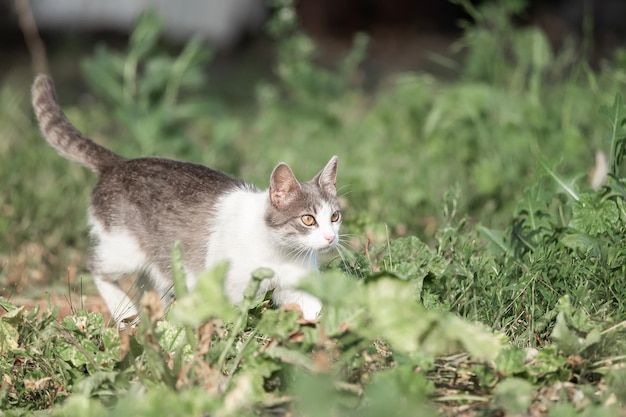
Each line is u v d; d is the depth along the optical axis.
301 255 9.94
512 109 15.88
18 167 15.84
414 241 10.08
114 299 10.82
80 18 34.94
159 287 10.61
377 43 35.28
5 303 8.98
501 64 17.08
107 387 7.45
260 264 9.78
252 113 24.45
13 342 8.34
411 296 7.09
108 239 10.67
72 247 13.45
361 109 22.69
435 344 7.11
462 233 11.56
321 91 20.14
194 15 35.22
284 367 7.31
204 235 10.07
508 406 7.02
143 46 16.84
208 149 17.75
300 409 7.04
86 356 7.88
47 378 7.94
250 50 34.84
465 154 15.70
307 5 36.62
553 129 15.41
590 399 7.19
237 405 6.69
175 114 17.22
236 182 10.73
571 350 7.61
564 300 8.05
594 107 15.84
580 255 9.55
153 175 10.58
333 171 10.40
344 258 10.04
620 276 9.12
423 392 7.07
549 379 7.50
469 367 7.69
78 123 18.36
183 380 7.18
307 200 9.93
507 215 12.97
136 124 16.64
